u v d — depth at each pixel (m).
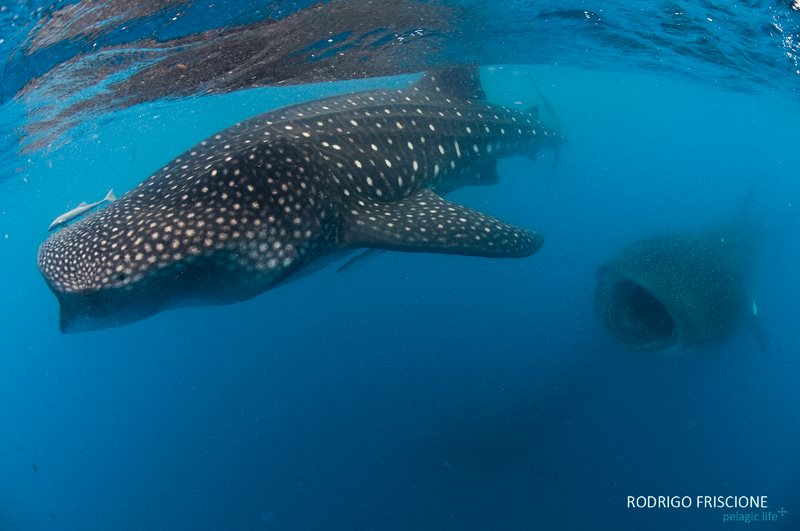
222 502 10.48
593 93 46.41
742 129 60.34
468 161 8.06
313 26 8.34
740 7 8.05
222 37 8.09
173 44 8.05
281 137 5.44
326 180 5.39
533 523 8.40
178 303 4.71
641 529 8.11
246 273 4.73
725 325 7.79
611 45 12.00
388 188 6.32
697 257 8.38
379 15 8.45
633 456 9.45
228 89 12.16
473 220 5.85
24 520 12.30
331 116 6.26
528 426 10.23
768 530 8.05
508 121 9.16
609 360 11.56
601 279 8.80
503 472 9.39
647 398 10.66
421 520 8.82
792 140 49.94
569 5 8.92
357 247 5.46
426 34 9.84
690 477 9.05
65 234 4.66
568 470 9.23
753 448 9.67
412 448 10.39
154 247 4.29
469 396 11.44
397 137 6.78
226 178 4.74
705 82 18.42
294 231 4.91
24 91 9.01
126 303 4.35
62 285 4.18
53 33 6.80
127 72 9.35
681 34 10.16
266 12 7.41
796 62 10.76
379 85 14.11
